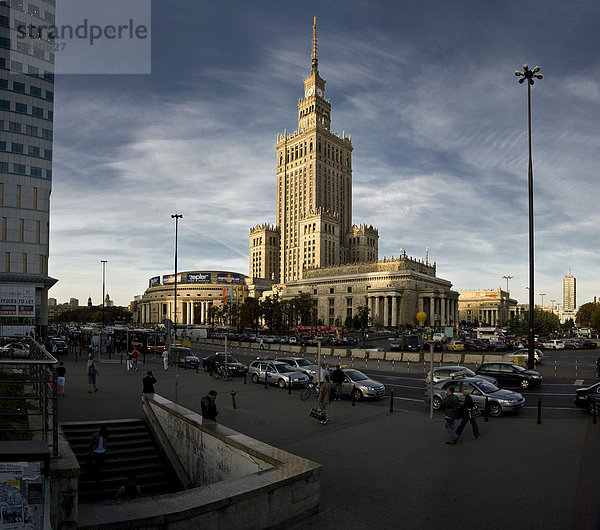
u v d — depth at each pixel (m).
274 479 9.38
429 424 19.55
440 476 12.69
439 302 164.00
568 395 27.38
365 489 11.68
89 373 26.77
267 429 18.55
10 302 57.53
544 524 9.62
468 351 62.62
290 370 31.20
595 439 16.78
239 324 117.06
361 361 50.19
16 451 7.60
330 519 9.81
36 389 13.12
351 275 161.25
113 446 18.00
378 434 17.70
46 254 75.69
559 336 113.81
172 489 16.17
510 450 15.33
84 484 15.42
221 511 8.32
